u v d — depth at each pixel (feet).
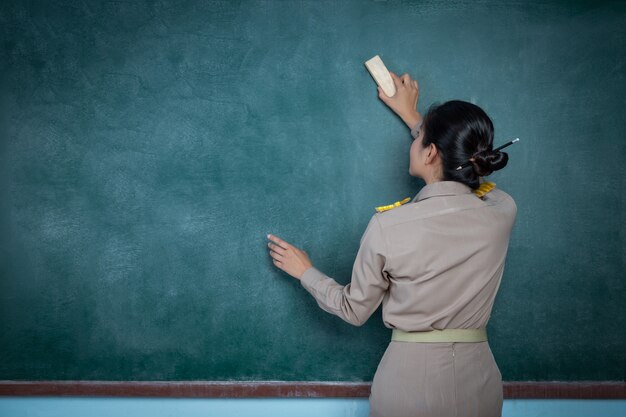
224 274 7.05
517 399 7.07
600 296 7.04
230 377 7.09
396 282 5.16
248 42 6.95
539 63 6.95
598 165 6.99
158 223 7.03
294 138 6.97
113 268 7.06
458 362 5.10
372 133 6.96
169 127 6.99
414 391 5.11
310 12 6.93
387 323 5.31
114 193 7.02
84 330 7.07
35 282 7.05
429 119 5.39
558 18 6.95
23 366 7.09
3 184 7.02
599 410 7.07
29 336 7.08
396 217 5.11
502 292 7.04
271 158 6.98
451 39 6.95
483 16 6.94
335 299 5.56
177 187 7.00
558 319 7.05
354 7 6.93
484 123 5.15
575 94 6.97
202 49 6.96
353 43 6.93
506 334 7.06
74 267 7.05
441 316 5.05
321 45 6.94
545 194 7.00
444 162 5.21
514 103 6.97
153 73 6.97
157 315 7.07
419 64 6.95
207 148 7.00
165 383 7.05
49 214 7.03
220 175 7.00
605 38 6.94
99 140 7.00
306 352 7.07
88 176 7.00
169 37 6.95
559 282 7.04
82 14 6.95
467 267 5.04
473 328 5.24
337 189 6.98
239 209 7.01
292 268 6.17
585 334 7.05
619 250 7.02
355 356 7.07
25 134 7.00
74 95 6.98
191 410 7.11
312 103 6.96
